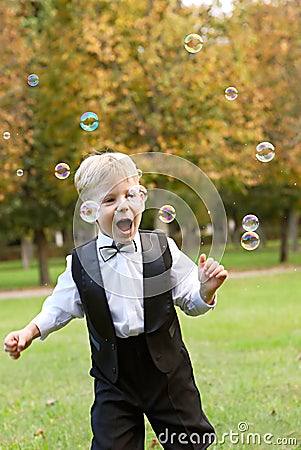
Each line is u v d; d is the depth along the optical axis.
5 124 15.66
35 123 17.88
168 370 3.36
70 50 16.47
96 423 3.38
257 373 7.25
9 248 44.81
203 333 10.64
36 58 17.11
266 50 19.28
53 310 3.47
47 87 16.47
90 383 7.25
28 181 21.73
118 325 3.33
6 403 6.45
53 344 10.22
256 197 26.83
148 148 16.69
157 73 16.75
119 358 3.35
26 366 8.48
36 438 5.07
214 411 5.53
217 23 17.22
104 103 16.08
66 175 4.49
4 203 22.09
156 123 16.66
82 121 5.00
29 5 18.69
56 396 6.64
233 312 13.18
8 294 21.61
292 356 8.29
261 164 19.52
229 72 17.14
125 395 3.36
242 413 5.42
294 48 19.67
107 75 16.19
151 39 16.64
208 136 16.97
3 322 13.52
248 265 27.31
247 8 19.12
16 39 16.53
